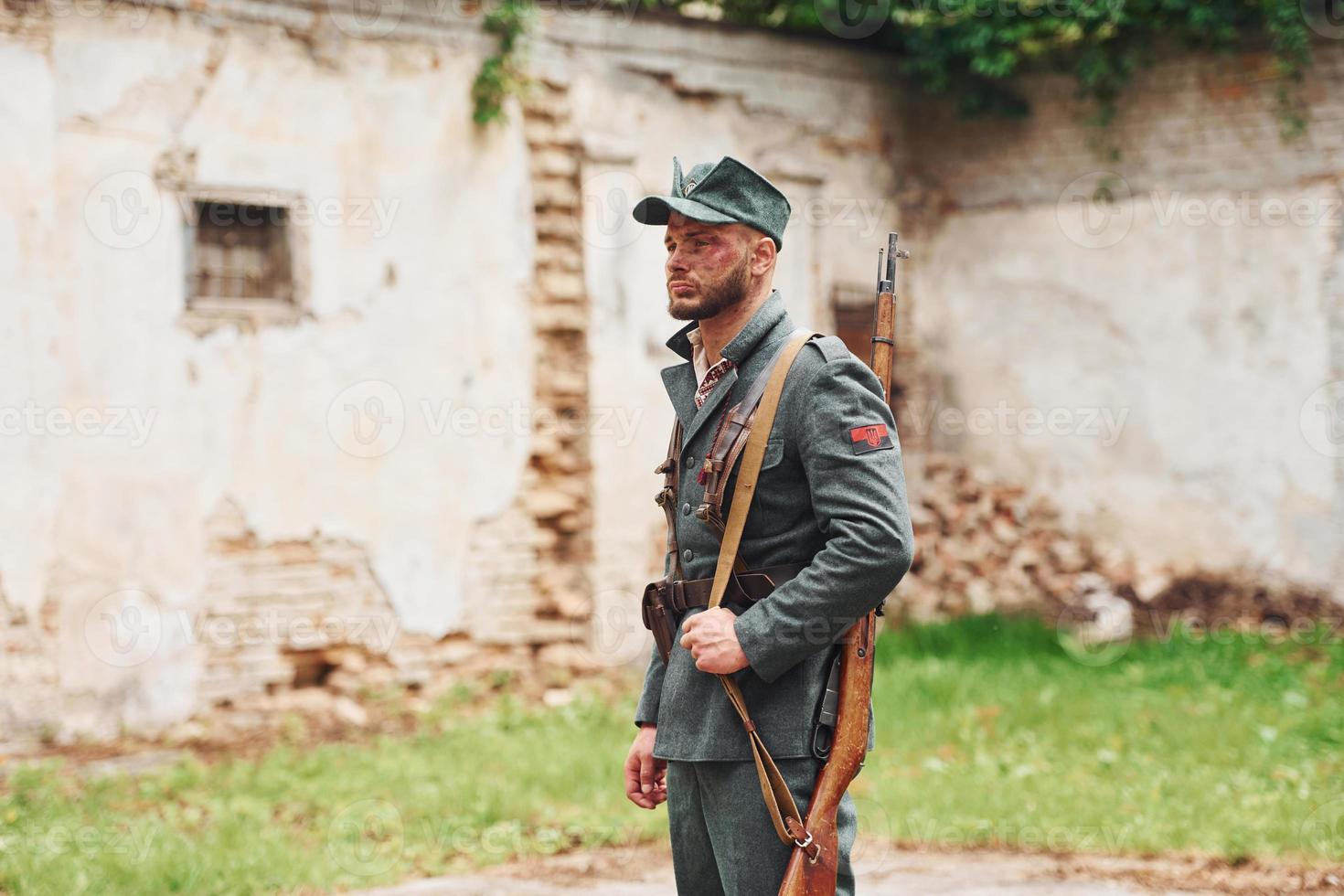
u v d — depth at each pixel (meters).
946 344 14.20
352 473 10.58
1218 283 12.91
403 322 10.82
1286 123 12.53
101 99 9.45
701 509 3.82
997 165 13.90
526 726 10.12
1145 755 8.67
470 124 11.15
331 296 10.48
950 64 13.77
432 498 10.98
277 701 10.20
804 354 3.80
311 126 10.38
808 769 3.73
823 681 3.78
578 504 11.69
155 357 9.67
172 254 9.77
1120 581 13.16
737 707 3.69
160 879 6.45
